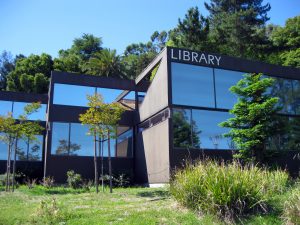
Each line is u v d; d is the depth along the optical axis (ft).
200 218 23.45
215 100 57.93
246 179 24.64
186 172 28.25
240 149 47.16
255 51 130.62
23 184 66.33
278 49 134.72
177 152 53.26
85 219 25.43
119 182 63.00
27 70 147.43
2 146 72.38
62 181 64.28
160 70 58.95
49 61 152.76
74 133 67.26
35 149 74.02
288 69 66.49
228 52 125.90
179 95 55.52
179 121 54.65
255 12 134.51
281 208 23.94
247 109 45.57
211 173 25.70
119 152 69.72
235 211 23.44
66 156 65.67
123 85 73.20
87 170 66.33
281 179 30.68
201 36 119.24
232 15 131.95
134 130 72.08
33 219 26.37
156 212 25.77
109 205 31.81
